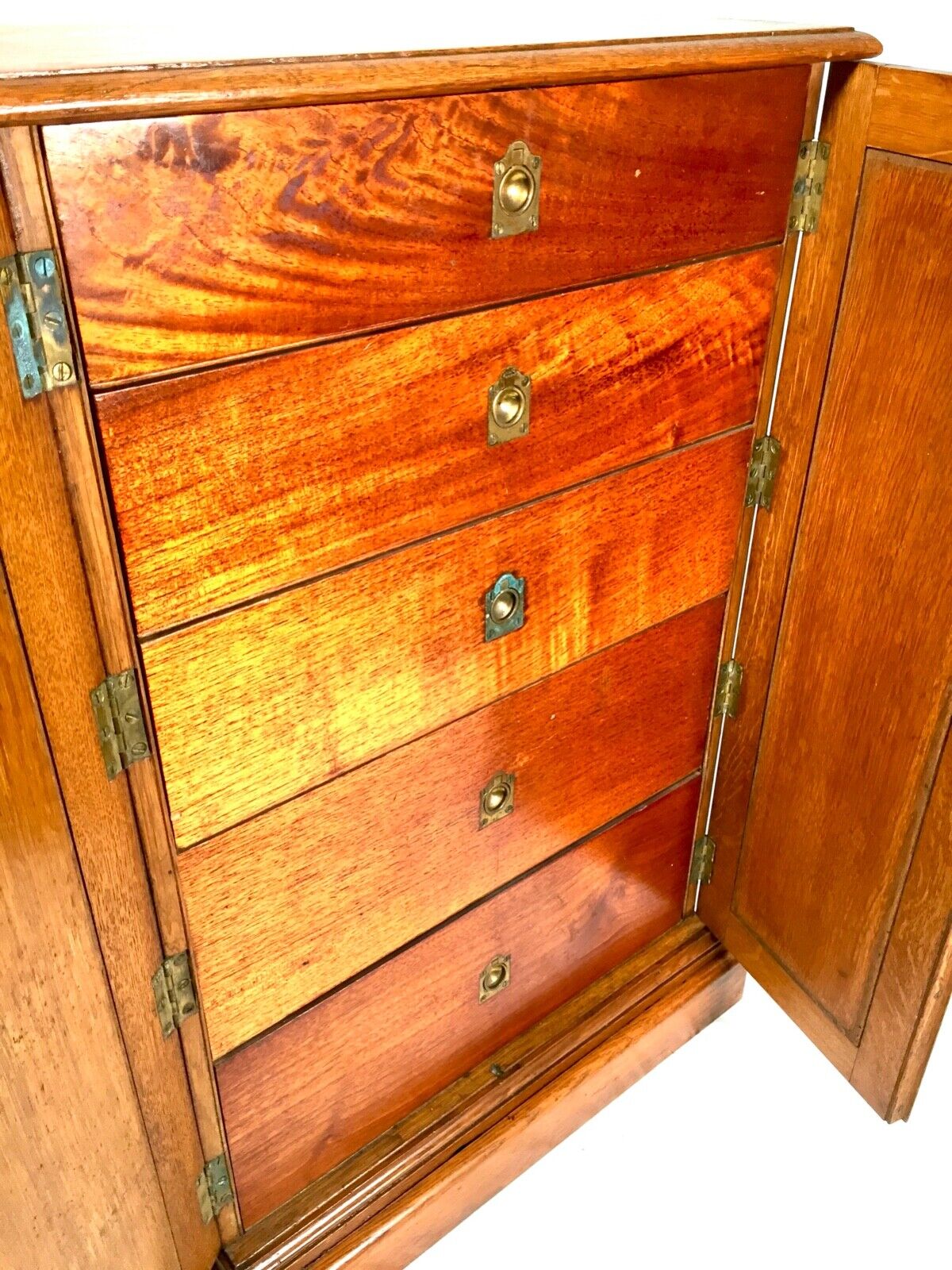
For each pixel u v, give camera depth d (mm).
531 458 879
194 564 718
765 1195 1295
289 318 685
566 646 1018
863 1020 1197
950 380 870
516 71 691
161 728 757
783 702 1172
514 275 786
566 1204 1284
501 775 1031
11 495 597
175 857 814
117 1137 842
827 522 1036
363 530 799
